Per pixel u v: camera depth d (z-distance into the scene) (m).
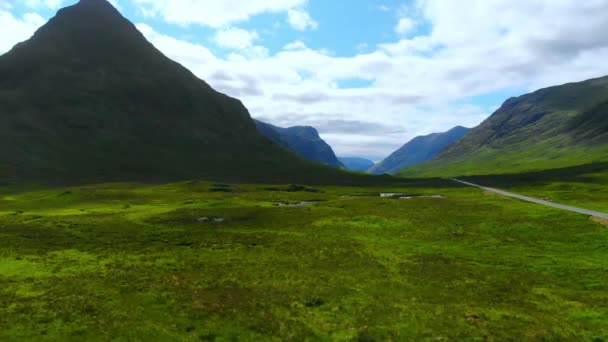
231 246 52.47
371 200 109.12
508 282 36.59
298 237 58.94
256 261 44.22
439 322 27.45
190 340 24.33
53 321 26.41
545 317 28.28
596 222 63.72
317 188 178.50
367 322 27.48
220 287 34.59
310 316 28.53
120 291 32.84
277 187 156.38
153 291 33.00
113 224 68.88
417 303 31.19
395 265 42.72
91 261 43.06
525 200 102.44
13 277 36.28
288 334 25.44
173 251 49.12
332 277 38.00
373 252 48.78
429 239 57.47
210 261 44.09
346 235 60.97
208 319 27.52
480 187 170.75
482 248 51.25
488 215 76.62
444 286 35.44
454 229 64.19
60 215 79.31
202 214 82.12
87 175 192.50
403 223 69.94
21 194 120.94
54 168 189.50
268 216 80.62
